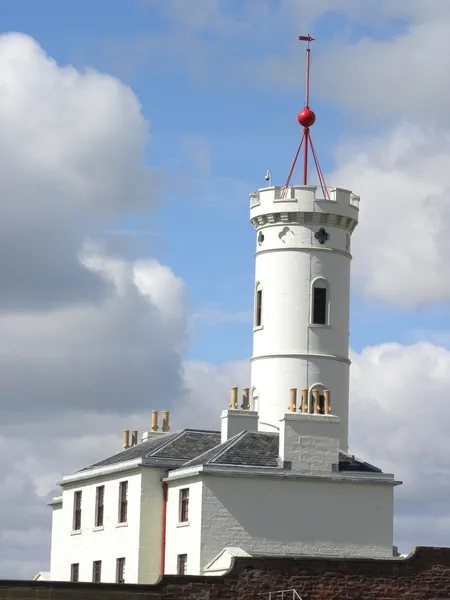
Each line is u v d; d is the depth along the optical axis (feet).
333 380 377.30
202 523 301.84
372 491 315.37
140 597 250.57
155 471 318.86
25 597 245.65
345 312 384.06
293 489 309.22
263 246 384.68
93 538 333.83
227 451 312.29
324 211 380.99
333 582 260.83
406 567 264.72
